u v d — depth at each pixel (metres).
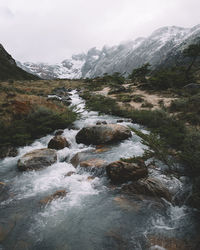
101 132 8.95
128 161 5.47
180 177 5.07
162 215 3.87
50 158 6.99
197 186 4.24
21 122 10.43
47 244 3.28
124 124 12.67
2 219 3.97
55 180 5.63
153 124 11.38
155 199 4.34
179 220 3.70
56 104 15.70
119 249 3.11
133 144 8.55
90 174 5.93
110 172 5.30
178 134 8.05
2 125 9.58
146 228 3.55
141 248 3.10
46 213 4.14
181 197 4.36
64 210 4.21
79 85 49.38
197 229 3.44
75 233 3.52
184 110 13.61
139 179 4.94
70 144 9.08
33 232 3.58
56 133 10.66
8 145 8.50
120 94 26.78
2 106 11.78
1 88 17.58
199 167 4.74
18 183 5.57
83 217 3.95
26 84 37.06
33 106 12.96
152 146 5.26
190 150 5.63
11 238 3.43
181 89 24.55
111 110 17.25
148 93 26.20
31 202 4.58
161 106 16.34
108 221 3.79
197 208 3.95
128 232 3.47
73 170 6.35
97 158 6.95
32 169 6.36
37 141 9.68
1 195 4.96
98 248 3.15
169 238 3.27
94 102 21.28
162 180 4.98
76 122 13.61
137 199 4.40
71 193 4.88
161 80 27.66
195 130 8.00
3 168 6.73
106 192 4.83
